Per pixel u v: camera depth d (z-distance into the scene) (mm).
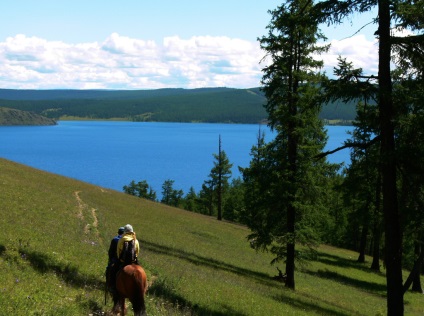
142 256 24250
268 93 25984
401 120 14094
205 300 17344
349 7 14500
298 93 25250
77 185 60125
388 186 15062
